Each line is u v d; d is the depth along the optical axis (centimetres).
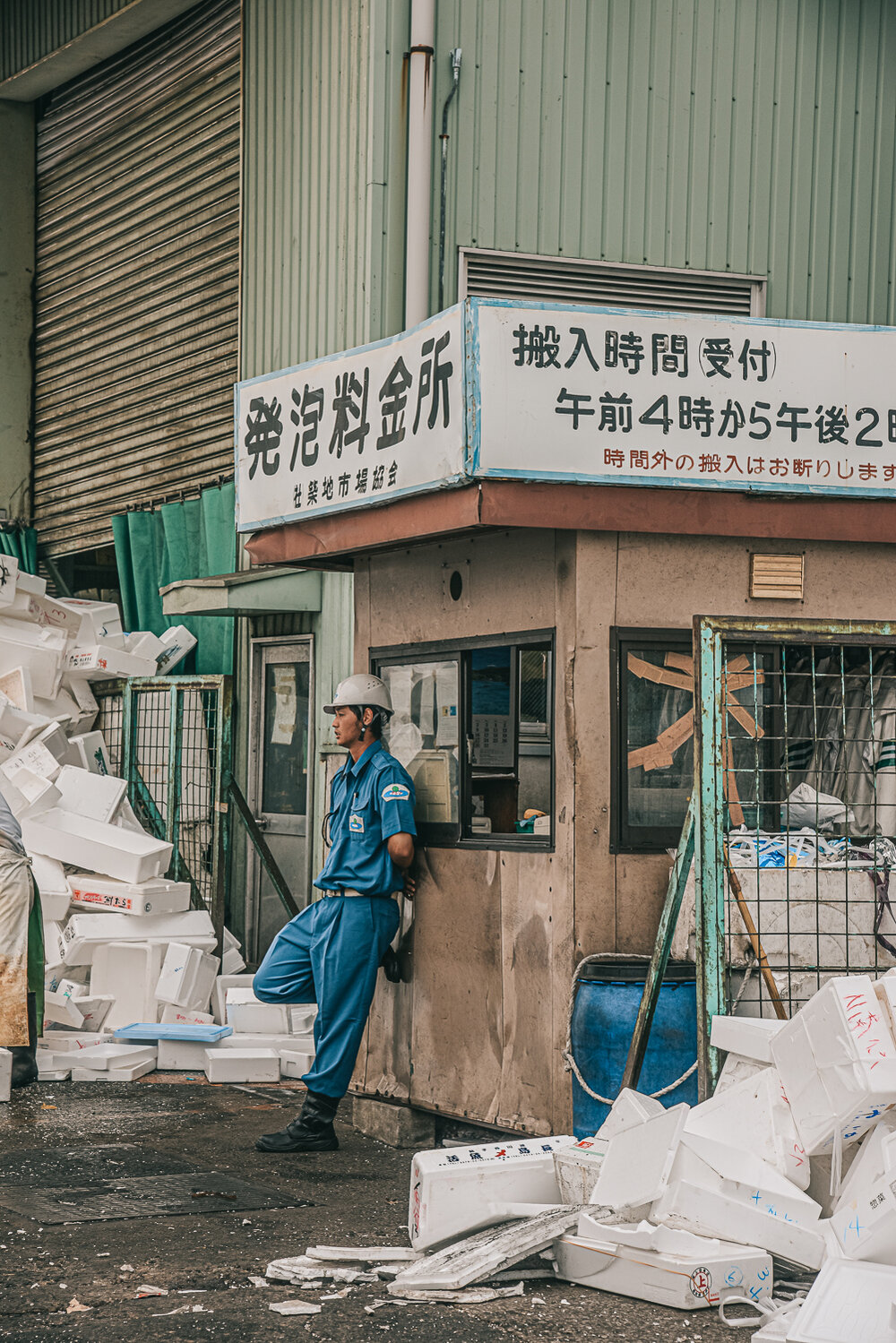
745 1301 436
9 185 1347
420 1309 436
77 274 1288
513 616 619
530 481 559
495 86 879
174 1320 421
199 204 1123
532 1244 457
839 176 959
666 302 922
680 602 597
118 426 1224
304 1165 612
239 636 1074
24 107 1351
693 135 925
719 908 525
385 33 865
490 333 553
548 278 892
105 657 1055
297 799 1012
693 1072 554
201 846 993
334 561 734
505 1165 491
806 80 952
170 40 1167
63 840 885
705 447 575
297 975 664
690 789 596
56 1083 779
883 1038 447
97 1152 620
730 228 934
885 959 566
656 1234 450
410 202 856
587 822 582
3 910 754
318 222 939
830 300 955
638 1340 413
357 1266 470
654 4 916
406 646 683
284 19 993
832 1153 457
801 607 612
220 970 929
